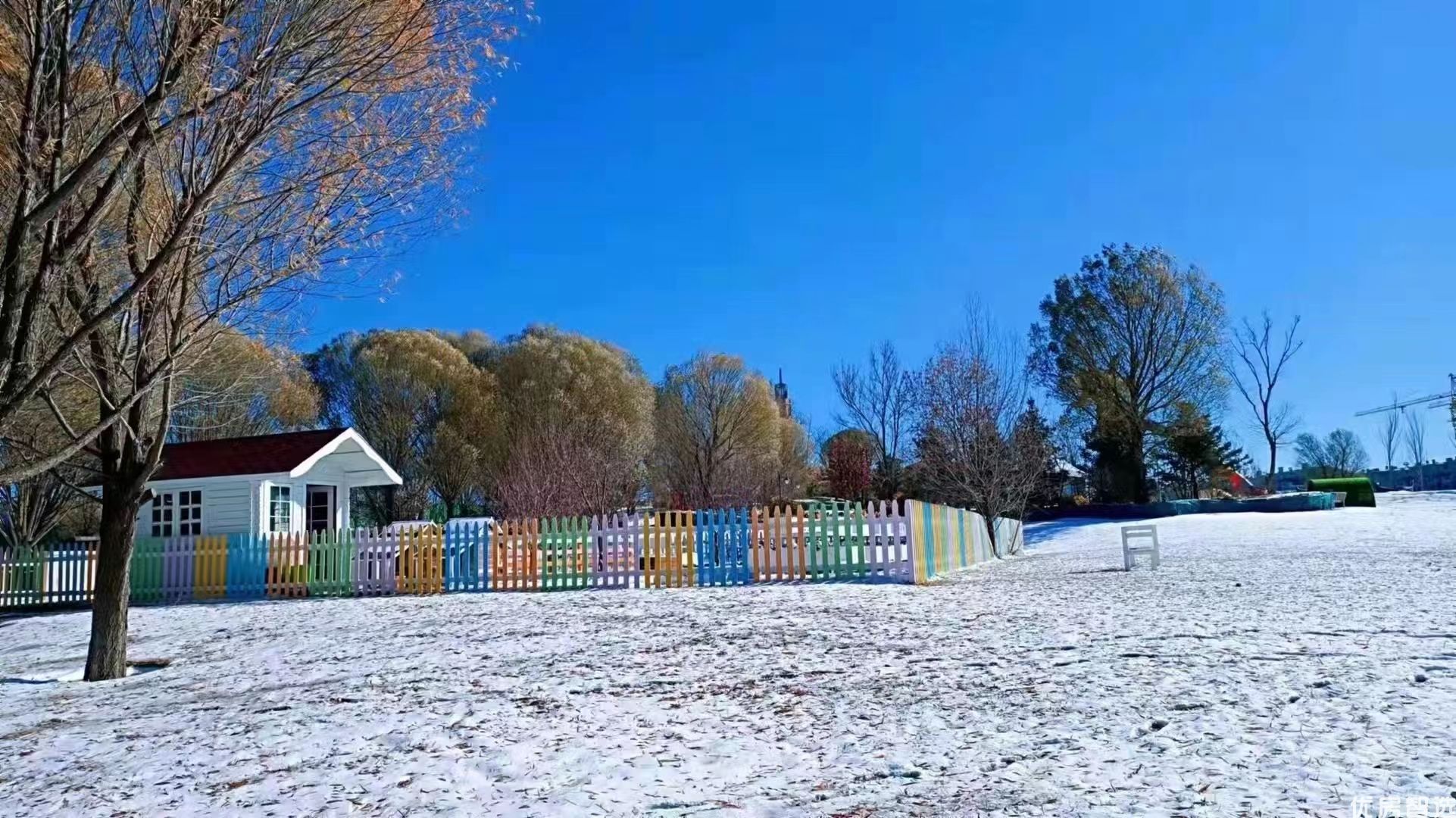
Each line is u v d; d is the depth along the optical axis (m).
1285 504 40.53
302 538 18.98
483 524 18.12
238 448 21.41
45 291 7.27
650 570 16.97
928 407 32.28
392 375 45.69
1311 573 15.45
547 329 51.31
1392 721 5.57
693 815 4.72
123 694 9.71
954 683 7.46
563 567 17.56
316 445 20.91
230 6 7.48
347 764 6.07
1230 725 5.71
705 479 41.34
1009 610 11.76
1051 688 7.05
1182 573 16.80
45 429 19.05
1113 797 4.56
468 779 5.58
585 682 8.34
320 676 9.64
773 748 5.96
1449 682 6.50
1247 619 10.08
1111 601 12.48
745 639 10.18
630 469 39.78
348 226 9.64
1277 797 4.40
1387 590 12.41
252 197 9.40
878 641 9.67
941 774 5.17
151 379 8.64
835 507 18.47
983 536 24.73
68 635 15.38
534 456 31.97
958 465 28.98
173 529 20.66
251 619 15.44
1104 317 49.88
